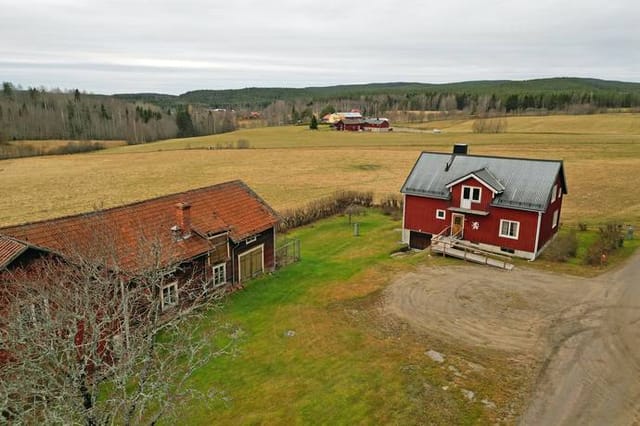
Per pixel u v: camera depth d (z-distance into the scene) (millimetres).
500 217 35219
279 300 28172
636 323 23359
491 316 24906
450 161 40438
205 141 133125
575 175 68438
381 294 28359
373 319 25016
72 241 22234
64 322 13734
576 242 35312
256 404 18000
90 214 24969
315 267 34312
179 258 25219
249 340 23156
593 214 48250
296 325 24609
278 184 70938
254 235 31297
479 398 17734
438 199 38219
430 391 18250
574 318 24172
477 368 19781
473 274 31172
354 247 39781
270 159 94625
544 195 34219
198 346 15500
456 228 37625
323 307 26844
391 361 20578
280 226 44938
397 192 62781
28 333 11656
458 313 25406
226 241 29328
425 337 22781
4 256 18766
